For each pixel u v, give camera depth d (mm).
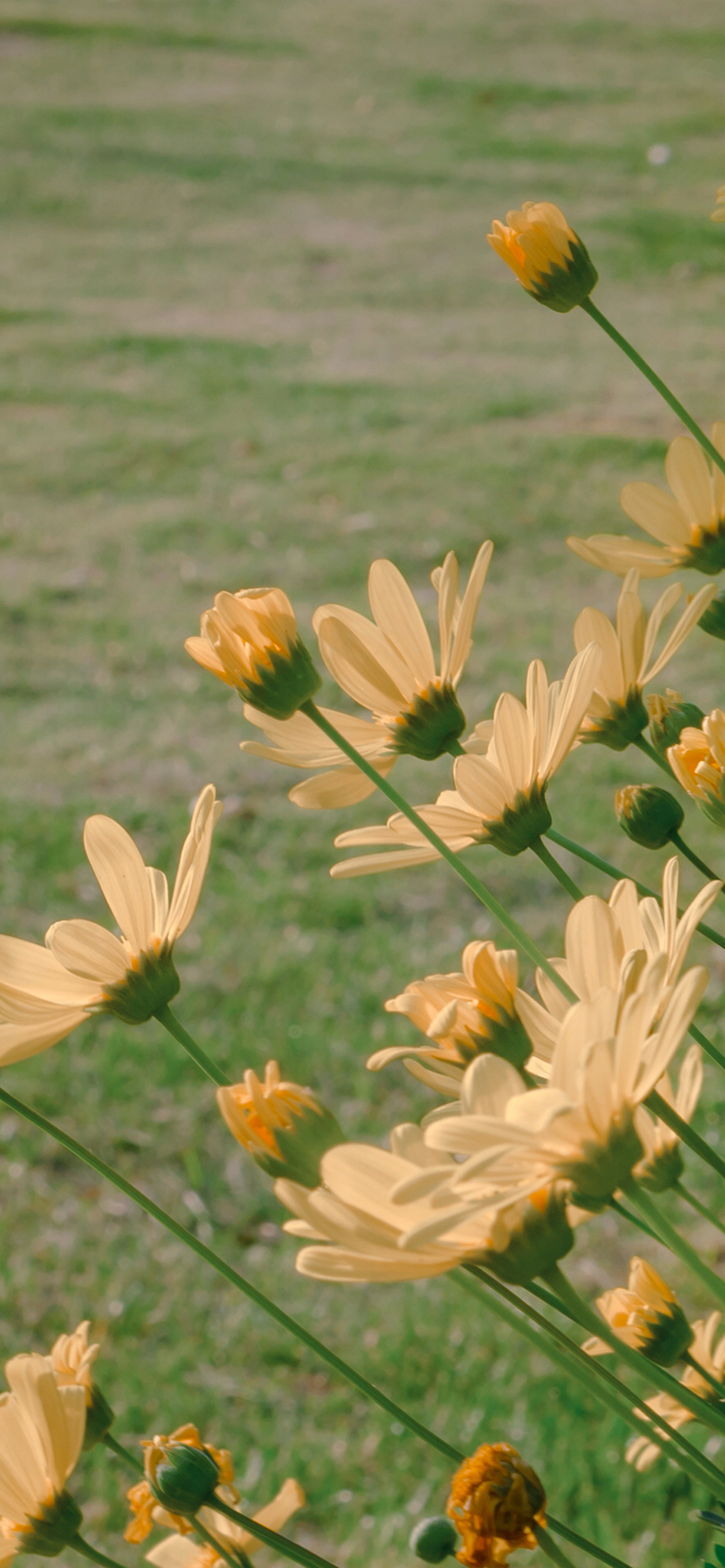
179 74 7977
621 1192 465
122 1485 993
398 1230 464
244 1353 1105
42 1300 1162
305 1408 1056
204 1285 1174
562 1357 513
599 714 604
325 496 2920
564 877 562
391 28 9352
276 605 552
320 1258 463
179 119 6934
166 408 3482
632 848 1683
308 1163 510
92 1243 1220
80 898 1672
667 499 629
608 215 5223
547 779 560
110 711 2137
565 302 628
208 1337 1121
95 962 555
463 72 7961
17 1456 548
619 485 2873
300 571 2566
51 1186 1285
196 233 5223
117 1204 1261
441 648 586
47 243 5109
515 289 4535
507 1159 455
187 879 555
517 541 2650
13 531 2809
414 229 5230
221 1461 580
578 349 3877
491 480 2939
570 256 623
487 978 529
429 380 3646
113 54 8461
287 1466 1003
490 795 558
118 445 3244
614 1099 458
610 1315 579
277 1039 1407
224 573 2578
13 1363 547
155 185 5828
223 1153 1310
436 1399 1043
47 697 2184
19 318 4262
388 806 1861
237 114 7066
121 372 3783
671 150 6238
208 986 1510
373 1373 1076
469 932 1582
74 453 3203
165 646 2309
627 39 8852
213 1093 1360
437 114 7062
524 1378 1031
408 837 564
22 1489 549
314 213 5480
